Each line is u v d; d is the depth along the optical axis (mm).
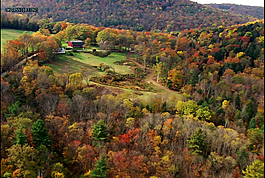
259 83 117250
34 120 69750
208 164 67562
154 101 91562
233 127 85688
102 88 104312
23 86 82375
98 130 67562
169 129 75188
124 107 81250
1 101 74000
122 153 65000
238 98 102938
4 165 53500
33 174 53719
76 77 94875
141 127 74000
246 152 70500
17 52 107750
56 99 80125
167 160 64625
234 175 65438
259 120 92312
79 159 62188
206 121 86000
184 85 123062
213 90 114812
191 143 70750
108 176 59688
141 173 62656
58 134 69062
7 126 62594
